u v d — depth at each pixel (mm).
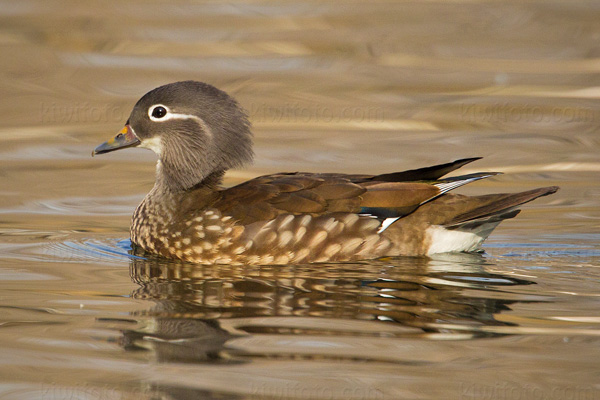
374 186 12359
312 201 12211
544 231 14109
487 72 22984
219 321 9836
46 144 18922
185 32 25172
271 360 8758
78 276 11719
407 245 12344
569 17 26578
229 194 12680
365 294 10766
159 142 13172
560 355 8875
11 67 22328
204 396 8039
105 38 24469
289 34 25094
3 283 11344
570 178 17266
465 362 8727
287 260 12188
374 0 28469
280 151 18516
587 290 10938
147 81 21719
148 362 8758
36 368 8641
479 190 16594
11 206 15414
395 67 23141
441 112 20859
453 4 28016
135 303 10500
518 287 11062
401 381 8305
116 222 14781
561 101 21375
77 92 21141
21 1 27344
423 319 9867
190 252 12484
